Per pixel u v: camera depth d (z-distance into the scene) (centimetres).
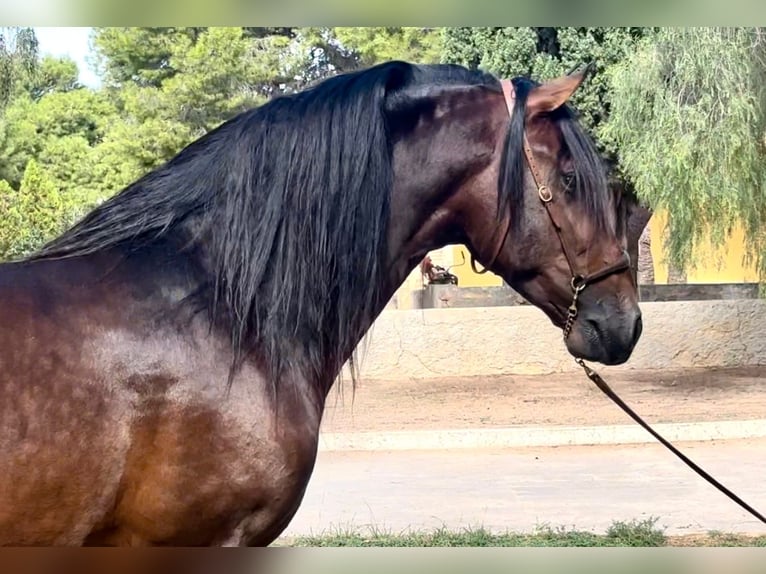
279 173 232
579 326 249
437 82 248
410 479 689
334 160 232
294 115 236
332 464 752
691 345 1202
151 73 1869
